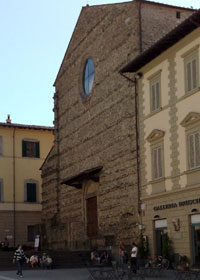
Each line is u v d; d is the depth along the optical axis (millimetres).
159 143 35062
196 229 30859
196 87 31328
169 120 33969
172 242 32906
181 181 32219
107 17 44250
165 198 33938
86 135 47344
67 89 53000
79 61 50125
